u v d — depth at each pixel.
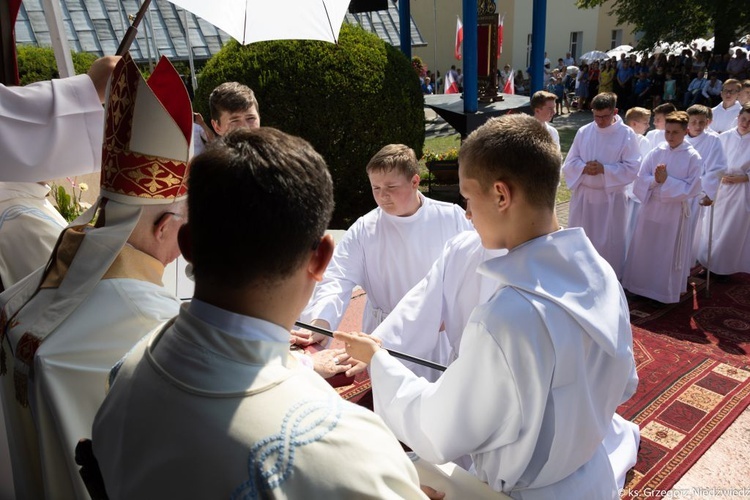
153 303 1.23
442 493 1.47
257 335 0.80
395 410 1.53
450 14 23.77
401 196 2.59
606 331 1.28
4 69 2.05
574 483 1.46
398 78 6.70
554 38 25.95
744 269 5.30
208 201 0.77
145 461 0.76
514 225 1.35
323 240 0.85
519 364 1.24
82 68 9.58
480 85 9.12
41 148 1.59
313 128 6.47
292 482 0.69
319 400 0.77
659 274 4.83
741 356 3.90
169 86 1.21
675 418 3.18
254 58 6.38
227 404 0.74
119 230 1.22
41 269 1.40
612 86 17.62
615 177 5.09
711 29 19.91
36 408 1.19
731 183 5.16
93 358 1.18
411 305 2.18
